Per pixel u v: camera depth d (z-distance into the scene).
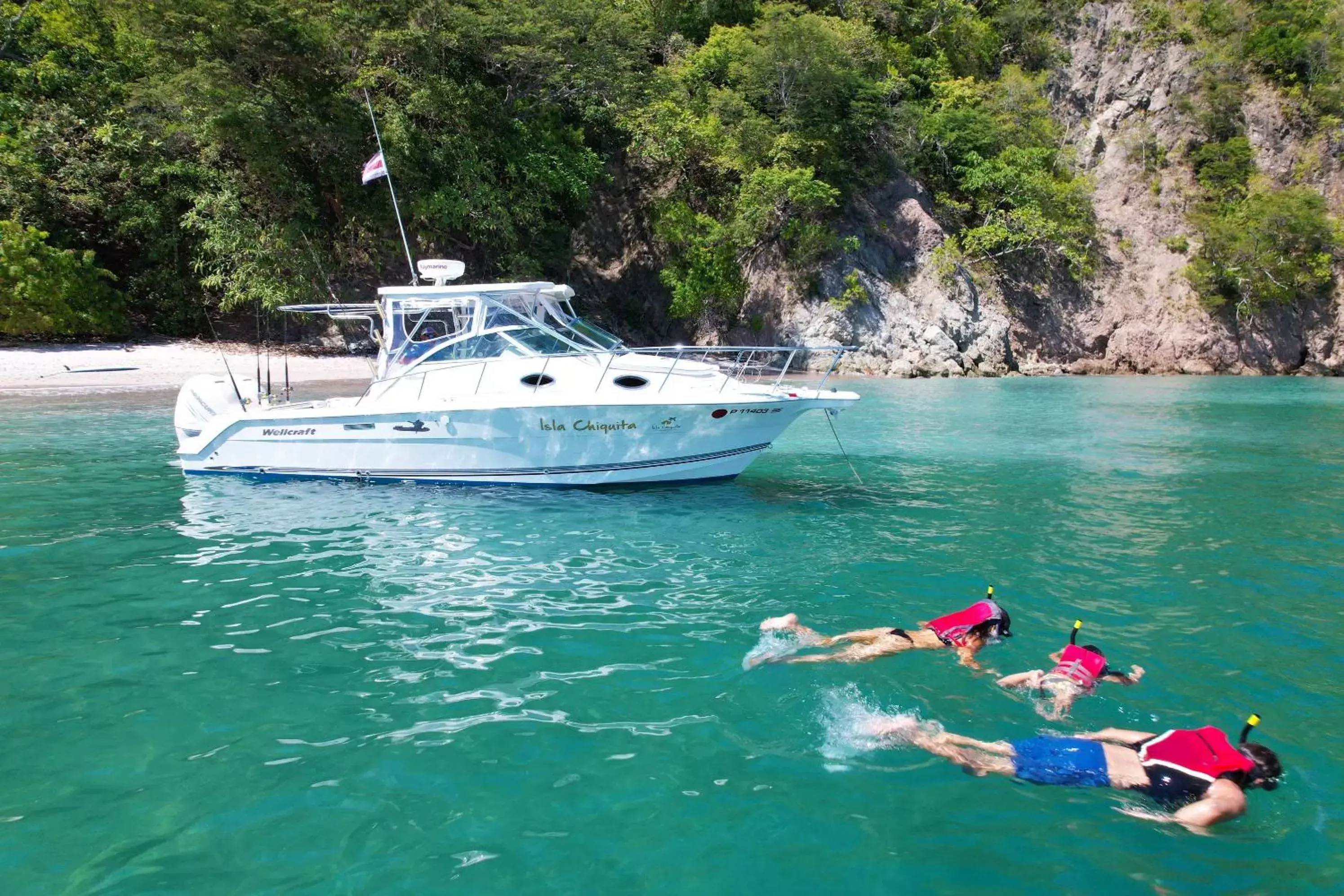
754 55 32.81
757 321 33.19
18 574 6.62
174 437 13.65
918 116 36.06
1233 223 38.41
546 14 29.09
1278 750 3.98
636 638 5.35
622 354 10.16
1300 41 42.31
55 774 3.63
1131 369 37.28
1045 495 10.17
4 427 14.66
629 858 3.11
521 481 10.08
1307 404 22.22
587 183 32.97
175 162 26.81
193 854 3.08
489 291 10.34
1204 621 5.73
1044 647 5.24
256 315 28.45
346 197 27.94
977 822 3.39
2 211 25.14
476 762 3.77
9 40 26.55
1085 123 43.69
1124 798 3.59
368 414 9.91
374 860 3.07
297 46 24.91
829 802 3.50
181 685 4.58
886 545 7.74
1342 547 7.72
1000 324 34.47
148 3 23.98
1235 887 2.99
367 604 5.98
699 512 9.05
